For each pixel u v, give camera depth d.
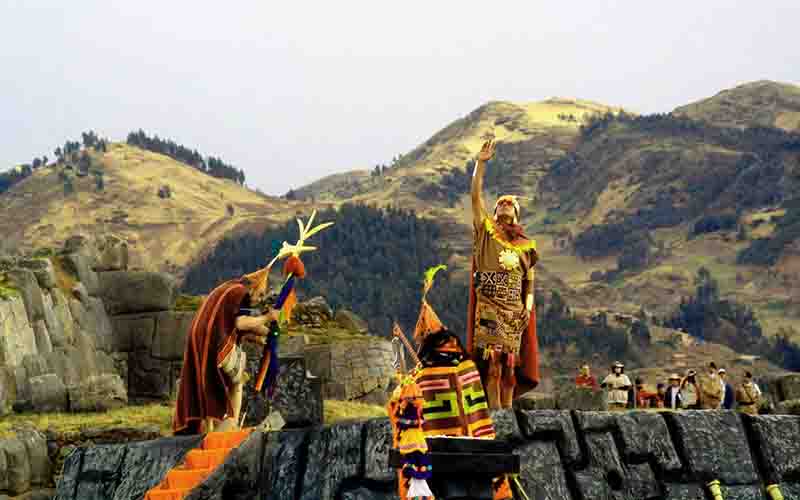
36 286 24.39
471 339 13.40
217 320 14.46
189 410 14.38
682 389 26.89
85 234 28.12
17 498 19.00
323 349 32.16
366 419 11.63
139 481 13.25
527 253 13.35
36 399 22.48
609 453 12.23
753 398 26.64
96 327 26.97
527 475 11.70
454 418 9.88
